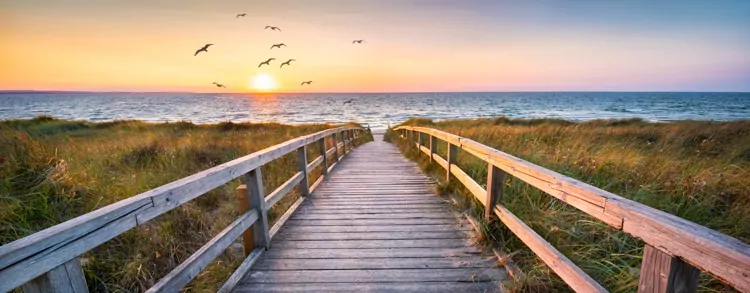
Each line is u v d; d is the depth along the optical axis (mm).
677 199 3205
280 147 3170
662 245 1053
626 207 1223
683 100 92312
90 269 2312
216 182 1971
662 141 7852
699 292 1894
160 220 3049
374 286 2176
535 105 67375
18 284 927
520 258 2426
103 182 3709
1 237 2414
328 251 2688
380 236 2984
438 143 8375
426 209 3775
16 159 3457
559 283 2020
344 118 40188
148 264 2541
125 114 42656
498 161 2551
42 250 998
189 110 55094
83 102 94312
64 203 3027
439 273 2324
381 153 9711
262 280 2258
